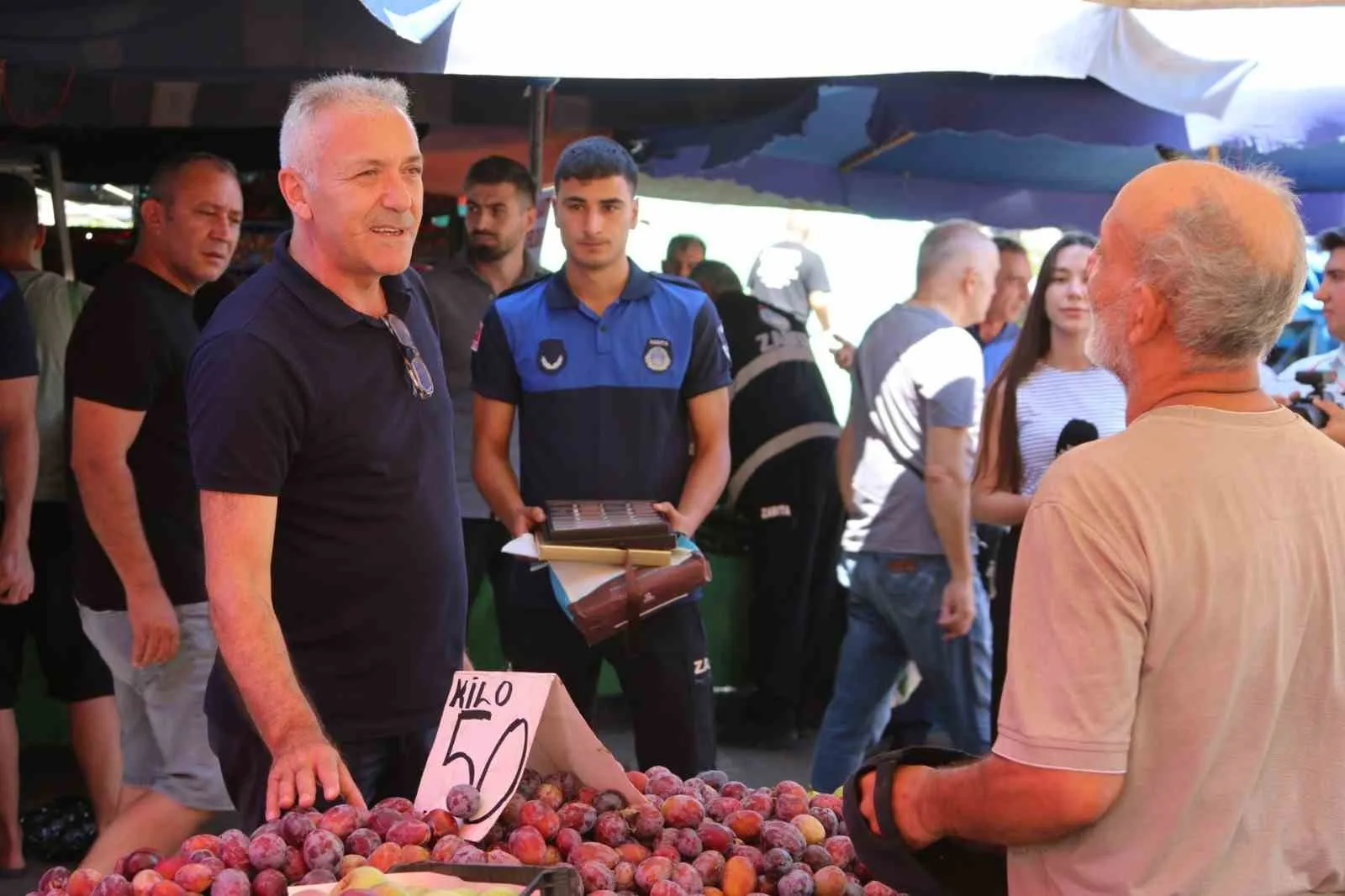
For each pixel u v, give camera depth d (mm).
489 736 1805
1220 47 4027
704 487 3178
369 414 2182
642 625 3086
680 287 3250
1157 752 1382
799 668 5332
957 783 1479
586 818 1763
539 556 2723
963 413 3742
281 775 1834
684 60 3479
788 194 6633
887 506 3887
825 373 8922
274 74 3861
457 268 4148
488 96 4734
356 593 2225
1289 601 1400
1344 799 1423
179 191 3049
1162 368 1479
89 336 2969
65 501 3930
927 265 4012
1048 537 1399
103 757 3971
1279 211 1440
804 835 1835
